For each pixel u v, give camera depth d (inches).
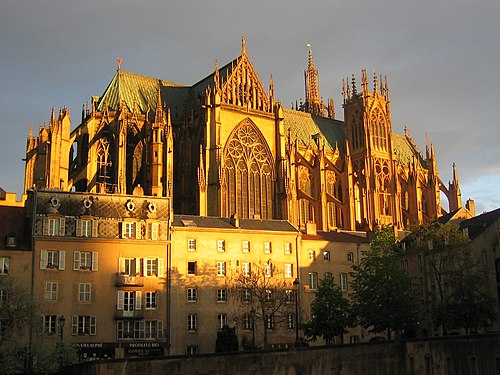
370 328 4345.5
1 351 2903.5
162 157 5260.8
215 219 4335.6
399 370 2970.0
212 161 5388.8
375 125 7327.8
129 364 2349.9
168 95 6210.6
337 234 4795.8
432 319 3668.8
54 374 2930.6
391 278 3592.5
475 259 3772.1
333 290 3784.5
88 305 3641.7
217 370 2509.8
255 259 4146.2
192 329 3843.5
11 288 3031.5
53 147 4977.9
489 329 3750.0
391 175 7209.6
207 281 3949.3
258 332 3991.1
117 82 5969.5
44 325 3516.2
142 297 3759.8
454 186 7795.3
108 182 5349.4
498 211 4335.6
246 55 5885.8
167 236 3890.3
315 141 7219.5
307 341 3944.4
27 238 3713.1
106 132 5477.4
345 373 2829.7
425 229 4200.3
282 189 5684.1
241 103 5728.3
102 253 3740.2
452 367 2851.9
